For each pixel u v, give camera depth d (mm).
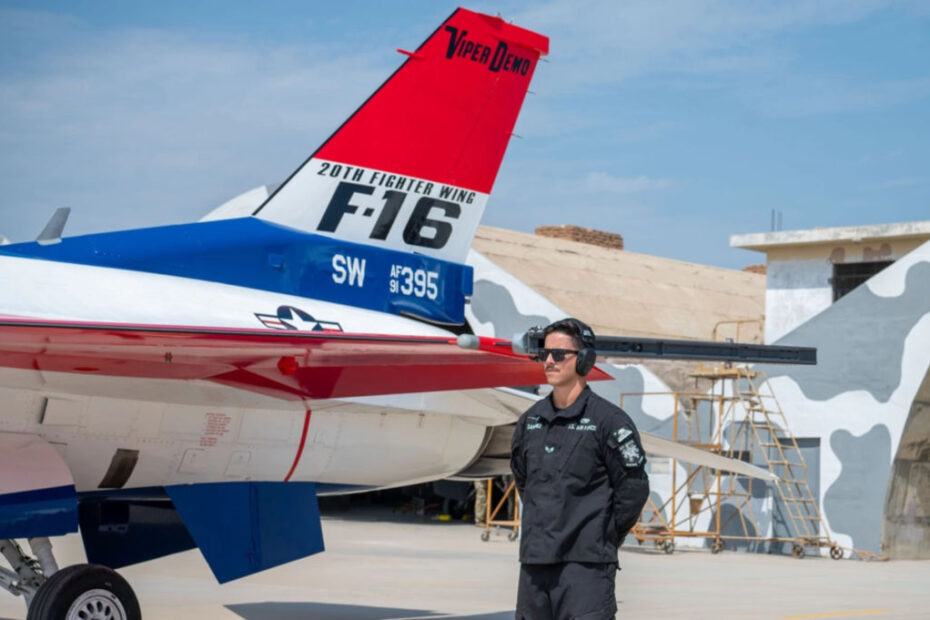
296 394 8016
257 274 8484
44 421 7289
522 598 4836
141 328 6508
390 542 19797
